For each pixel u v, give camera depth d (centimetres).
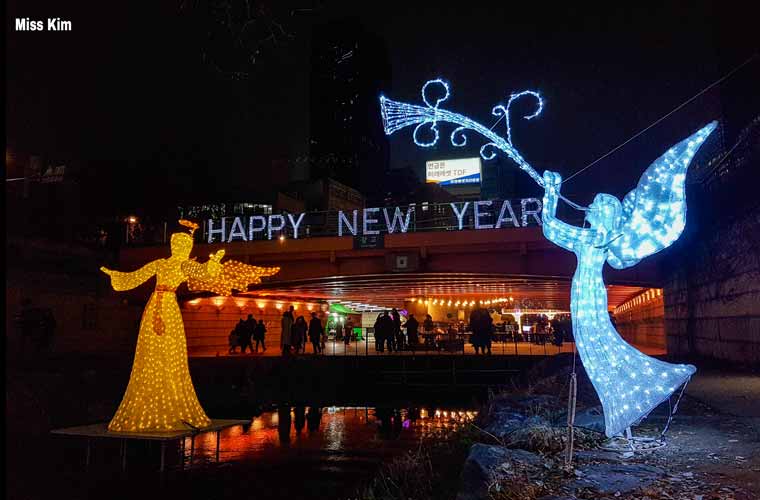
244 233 3131
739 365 1526
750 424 741
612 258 687
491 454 620
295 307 5075
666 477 541
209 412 2123
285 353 3017
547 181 698
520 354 2917
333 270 2945
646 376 652
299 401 2466
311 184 6450
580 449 668
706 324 1798
